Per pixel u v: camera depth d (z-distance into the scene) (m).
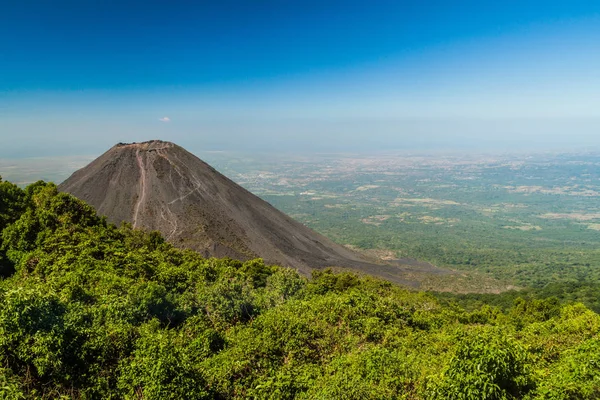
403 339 24.25
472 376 12.73
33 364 14.21
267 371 17.02
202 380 15.21
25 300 15.08
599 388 13.90
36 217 37.22
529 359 18.64
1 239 35.56
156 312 23.05
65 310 17.11
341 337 22.55
